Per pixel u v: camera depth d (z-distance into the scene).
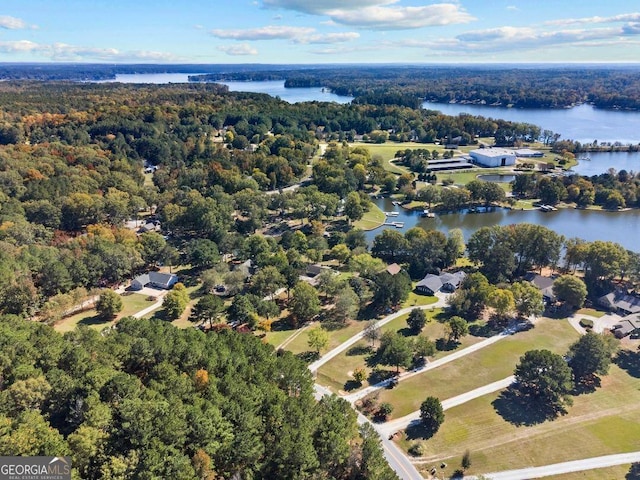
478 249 157.25
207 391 74.06
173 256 156.12
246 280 143.88
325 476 66.56
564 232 196.00
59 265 127.06
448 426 86.38
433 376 101.19
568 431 84.69
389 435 84.50
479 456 79.50
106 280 143.12
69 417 65.62
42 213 173.25
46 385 67.38
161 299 135.75
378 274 139.12
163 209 194.75
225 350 85.75
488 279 148.25
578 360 99.31
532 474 75.62
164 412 63.34
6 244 135.75
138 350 81.81
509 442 82.31
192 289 143.00
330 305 134.00
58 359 76.88
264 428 69.56
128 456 57.34
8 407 64.00
